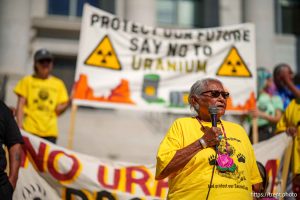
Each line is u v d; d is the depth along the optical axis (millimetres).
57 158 8727
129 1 22656
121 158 17578
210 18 25750
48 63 10648
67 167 8727
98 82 11195
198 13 26000
